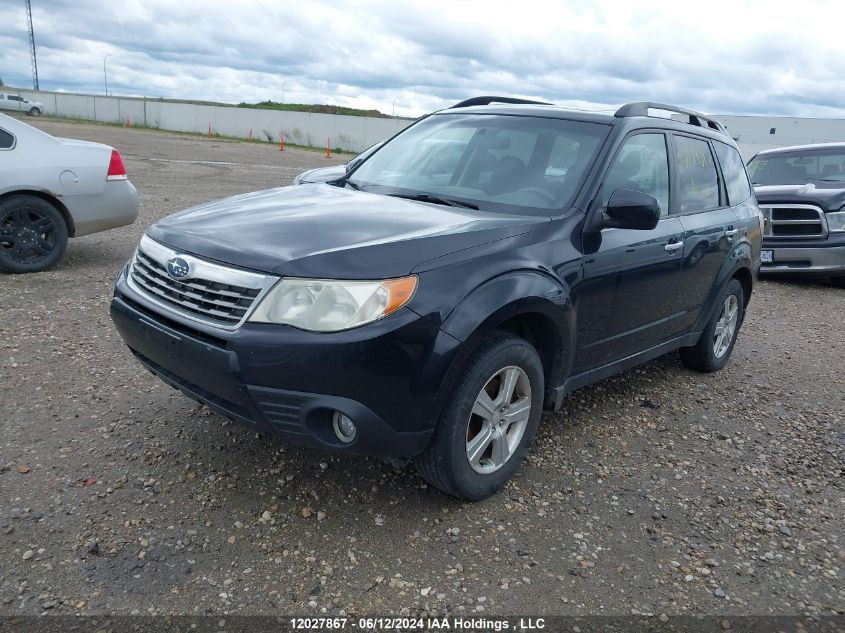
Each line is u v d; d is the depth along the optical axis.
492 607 2.64
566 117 4.18
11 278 6.79
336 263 2.80
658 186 4.36
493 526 3.16
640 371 5.50
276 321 2.76
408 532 3.06
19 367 4.56
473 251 3.09
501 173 3.94
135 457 3.53
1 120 6.77
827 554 3.14
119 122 50.66
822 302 8.70
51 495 3.15
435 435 3.03
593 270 3.63
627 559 3.00
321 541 2.96
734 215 5.24
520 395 3.40
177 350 2.98
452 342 2.85
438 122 4.64
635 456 3.98
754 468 3.95
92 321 5.62
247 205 3.64
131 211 7.56
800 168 10.36
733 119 32.75
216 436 3.79
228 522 3.05
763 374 5.70
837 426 4.67
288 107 69.19
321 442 2.86
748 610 2.72
